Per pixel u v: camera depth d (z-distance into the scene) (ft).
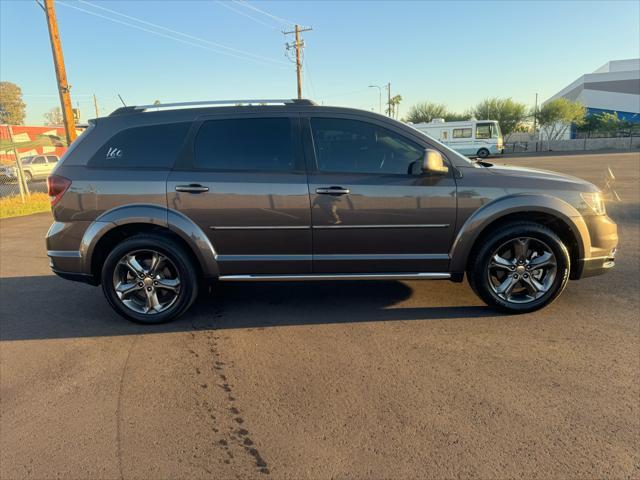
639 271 17.28
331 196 12.48
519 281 13.12
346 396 9.48
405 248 12.84
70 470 7.60
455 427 8.36
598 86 199.52
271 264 12.94
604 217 13.00
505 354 11.02
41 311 14.98
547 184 12.72
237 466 7.57
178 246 12.97
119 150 12.99
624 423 8.34
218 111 13.00
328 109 12.92
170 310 13.33
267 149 12.78
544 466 7.33
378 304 14.62
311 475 7.30
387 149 12.72
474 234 12.64
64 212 12.84
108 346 12.23
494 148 101.24
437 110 183.93
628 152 111.34
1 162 65.92
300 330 12.83
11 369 11.10
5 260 22.25
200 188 12.51
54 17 46.68
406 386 9.77
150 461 7.76
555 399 9.14
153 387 10.11
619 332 12.05
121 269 13.20
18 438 8.47
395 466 7.43
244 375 10.48
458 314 13.56
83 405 9.49
